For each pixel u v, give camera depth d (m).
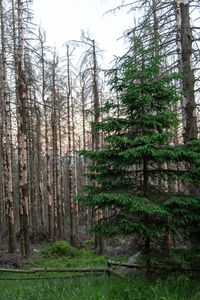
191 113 5.35
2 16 10.95
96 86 10.78
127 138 4.71
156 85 4.34
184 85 5.48
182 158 4.24
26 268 8.22
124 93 4.66
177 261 4.20
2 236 14.59
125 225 4.05
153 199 4.26
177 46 5.95
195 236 4.21
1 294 4.77
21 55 9.47
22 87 9.48
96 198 3.90
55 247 11.39
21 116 9.52
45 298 4.27
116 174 4.58
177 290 3.75
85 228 19.97
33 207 16.22
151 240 4.17
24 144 9.50
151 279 4.34
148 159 4.48
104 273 5.25
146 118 4.44
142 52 4.55
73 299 3.94
